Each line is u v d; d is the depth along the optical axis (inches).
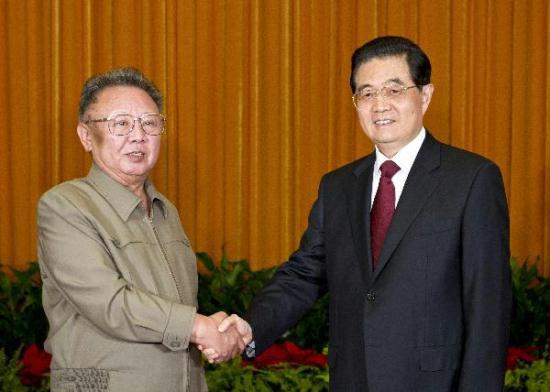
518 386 123.0
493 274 90.7
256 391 118.7
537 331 144.5
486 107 168.9
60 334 91.0
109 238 90.0
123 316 87.4
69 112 166.9
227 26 167.6
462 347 92.4
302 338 141.7
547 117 168.4
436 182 94.1
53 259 89.6
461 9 168.1
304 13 168.4
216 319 97.1
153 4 166.7
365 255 95.5
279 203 170.4
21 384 120.1
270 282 111.0
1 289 151.7
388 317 92.2
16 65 165.8
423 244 92.3
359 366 94.5
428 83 97.2
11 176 167.5
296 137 169.5
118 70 95.7
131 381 88.7
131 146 92.0
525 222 170.7
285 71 168.2
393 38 96.9
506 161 169.8
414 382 91.4
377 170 100.0
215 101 168.6
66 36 165.9
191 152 169.0
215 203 170.1
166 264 93.9
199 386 96.0
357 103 97.9
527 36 168.6
